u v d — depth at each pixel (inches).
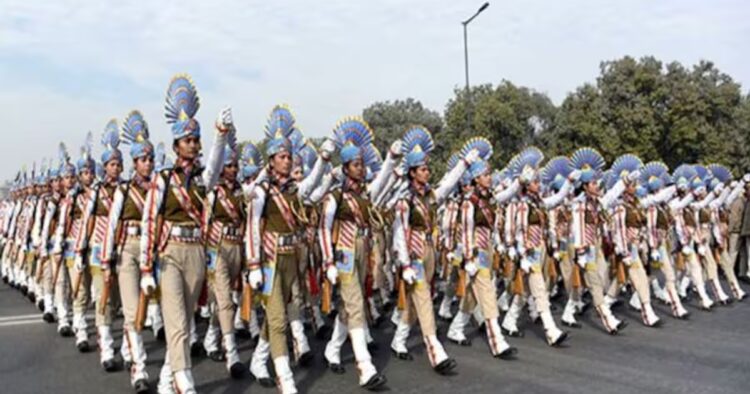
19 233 471.8
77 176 311.7
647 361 257.4
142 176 227.6
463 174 271.4
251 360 257.8
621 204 335.6
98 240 252.2
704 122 1216.8
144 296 197.3
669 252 367.6
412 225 242.5
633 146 1181.1
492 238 277.4
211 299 258.1
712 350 276.4
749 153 1280.8
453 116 1323.8
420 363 255.9
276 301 208.1
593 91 1221.1
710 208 424.5
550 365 251.8
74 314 281.0
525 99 1384.1
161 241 192.5
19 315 367.2
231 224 244.1
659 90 1178.6
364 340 223.0
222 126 189.5
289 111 258.8
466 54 845.8
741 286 483.2
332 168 254.8
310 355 252.5
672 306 356.8
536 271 292.0
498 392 215.3
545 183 360.2
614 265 341.1
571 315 334.0
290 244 212.7
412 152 250.2
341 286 226.7
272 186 214.4
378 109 1781.5
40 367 251.1
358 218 232.4
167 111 205.5
